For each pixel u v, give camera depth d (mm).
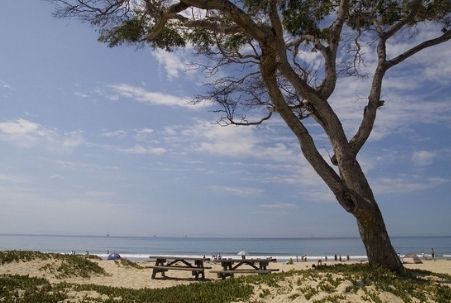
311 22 14883
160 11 11195
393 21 14500
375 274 10469
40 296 10359
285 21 14992
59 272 17328
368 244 11672
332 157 12742
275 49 11383
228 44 14555
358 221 11773
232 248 119062
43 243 156625
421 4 13984
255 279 11453
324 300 9109
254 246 138250
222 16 12172
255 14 11727
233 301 9953
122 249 109375
